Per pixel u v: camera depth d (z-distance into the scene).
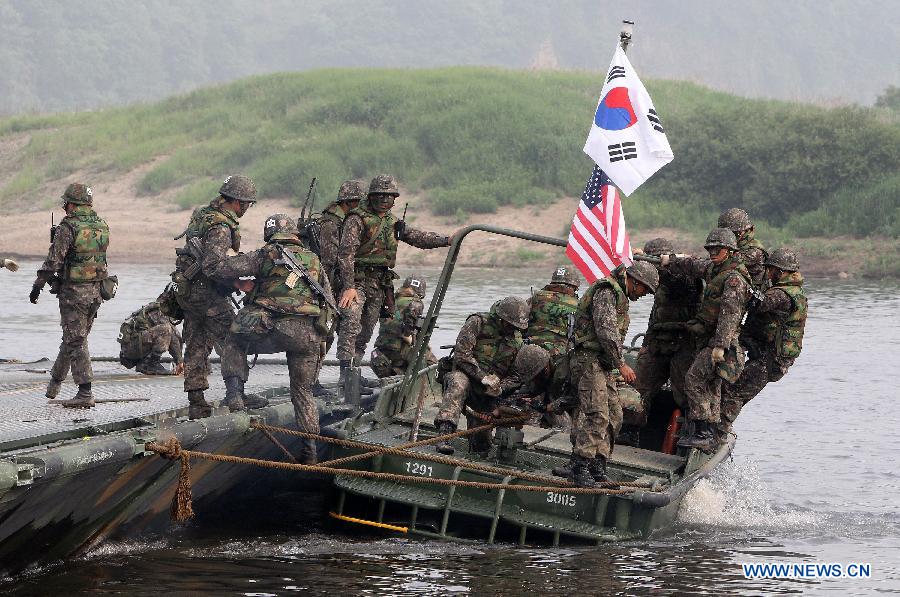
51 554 16.06
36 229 87.75
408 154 94.44
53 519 15.28
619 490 17.59
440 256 76.50
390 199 21.17
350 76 116.88
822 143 82.38
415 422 19.52
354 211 21.06
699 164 84.94
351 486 18.34
